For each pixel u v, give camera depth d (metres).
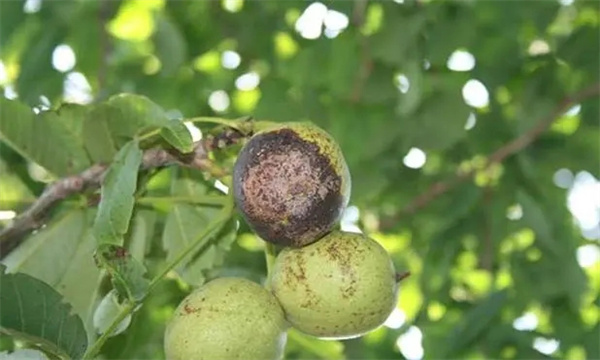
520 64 1.24
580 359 1.25
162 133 0.71
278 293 0.70
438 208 1.30
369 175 1.22
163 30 1.15
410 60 1.12
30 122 0.77
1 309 0.64
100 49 1.19
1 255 0.76
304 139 0.69
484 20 1.22
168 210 0.80
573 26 1.36
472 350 1.09
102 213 0.70
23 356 0.66
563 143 1.25
